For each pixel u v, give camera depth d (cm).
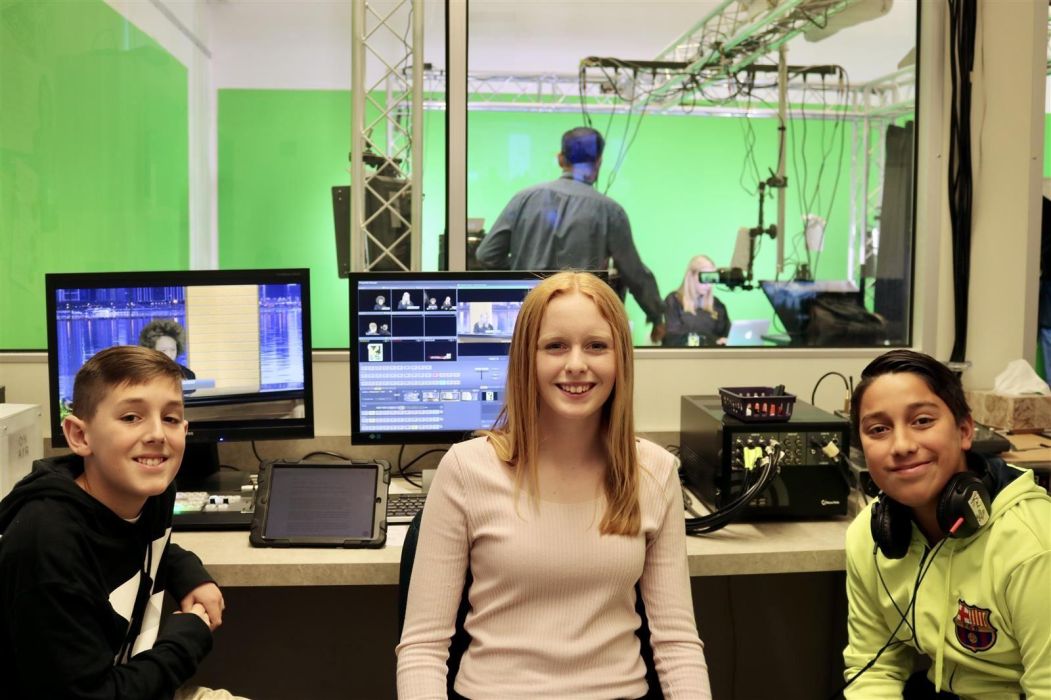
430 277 183
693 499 180
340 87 331
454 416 187
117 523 120
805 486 166
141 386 119
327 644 213
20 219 233
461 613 126
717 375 224
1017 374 218
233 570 145
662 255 502
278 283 181
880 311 255
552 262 330
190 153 319
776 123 459
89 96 260
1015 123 225
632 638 123
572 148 426
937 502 123
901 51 268
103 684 111
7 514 116
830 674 226
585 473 124
